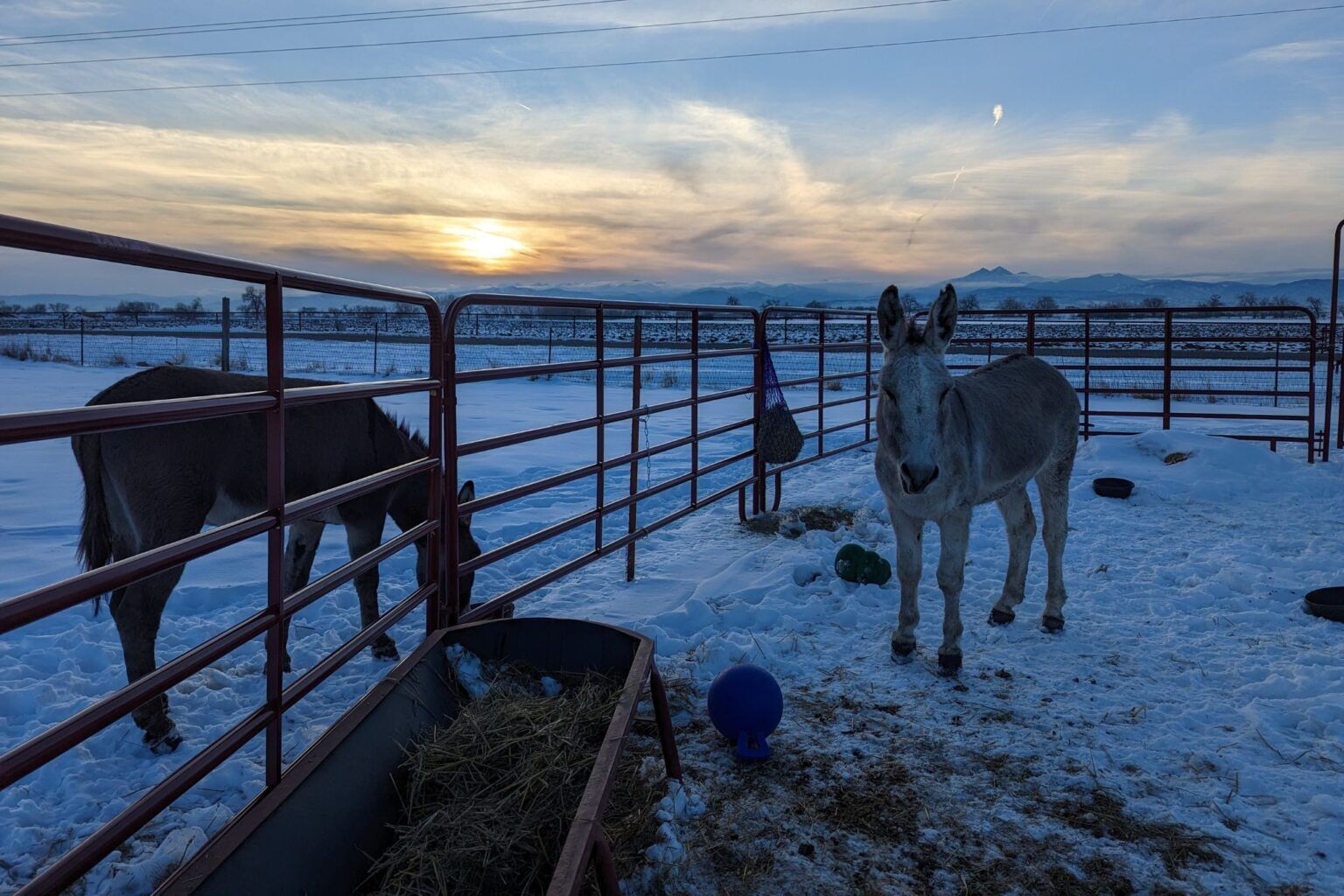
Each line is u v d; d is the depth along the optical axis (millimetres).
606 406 17094
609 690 3521
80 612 5438
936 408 3932
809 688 4457
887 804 3336
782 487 9969
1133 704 4215
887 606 5762
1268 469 9820
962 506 4488
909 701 4281
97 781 3520
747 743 3660
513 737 3221
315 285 2947
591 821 2223
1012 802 3348
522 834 2799
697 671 4617
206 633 5137
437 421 4203
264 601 5777
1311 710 4016
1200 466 9852
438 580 4320
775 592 5918
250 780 3529
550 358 25922
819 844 3084
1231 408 18016
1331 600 5520
